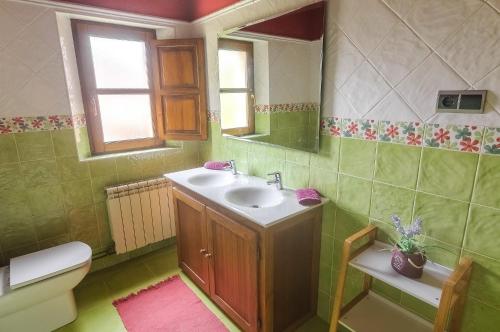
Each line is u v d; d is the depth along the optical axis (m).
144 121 2.70
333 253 1.74
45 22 1.97
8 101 1.93
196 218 2.01
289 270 1.66
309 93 1.65
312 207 1.61
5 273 1.82
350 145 1.54
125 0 2.22
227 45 2.20
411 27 1.22
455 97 1.14
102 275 2.42
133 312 2.02
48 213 2.19
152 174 2.66
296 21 1.64
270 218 1.47
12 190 2.03
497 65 1.03
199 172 2.33
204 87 2.51
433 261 1.32
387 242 1.48
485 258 1.17
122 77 2.52
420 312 1.41
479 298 1.20
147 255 2.72
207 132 2.64
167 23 2.47
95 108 2.40
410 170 1.33
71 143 2.21
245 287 1.67
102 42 2.38
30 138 2.04
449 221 1.24
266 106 1.94
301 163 1.82
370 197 1.50
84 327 1.90
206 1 2.31
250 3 1.95
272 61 1.83
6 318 1.71
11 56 1.90
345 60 1.48
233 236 1.66
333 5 1.48
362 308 1.47
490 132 1.08
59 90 2.10
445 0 1.12
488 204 1.13
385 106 1.37
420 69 1.23
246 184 2.01
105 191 2.39
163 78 2.53
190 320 1.94
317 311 1.92
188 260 2.27
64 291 1.85
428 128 1.24
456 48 1.12
